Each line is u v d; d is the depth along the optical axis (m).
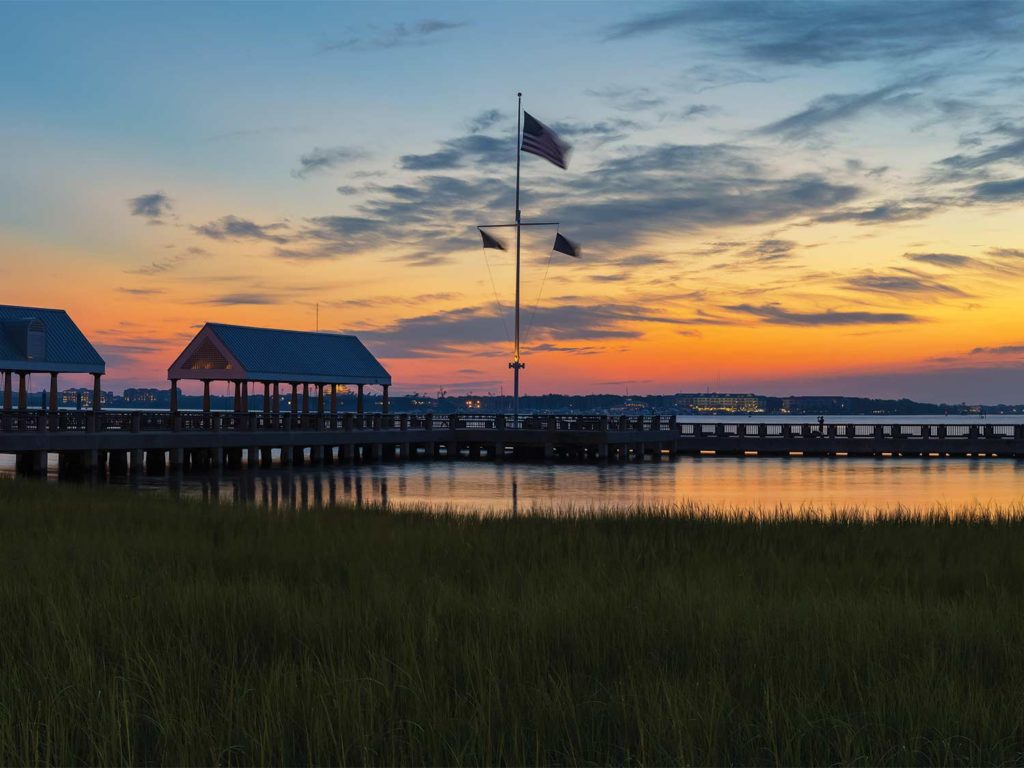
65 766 7.08
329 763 7.16
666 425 75.38
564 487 46.44
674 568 15.37
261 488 44.09
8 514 22.48
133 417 51.84
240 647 10.11
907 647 9.82
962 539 19.56
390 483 47.84
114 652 9.66
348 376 74.19
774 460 69.25
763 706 8.24
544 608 11.48
